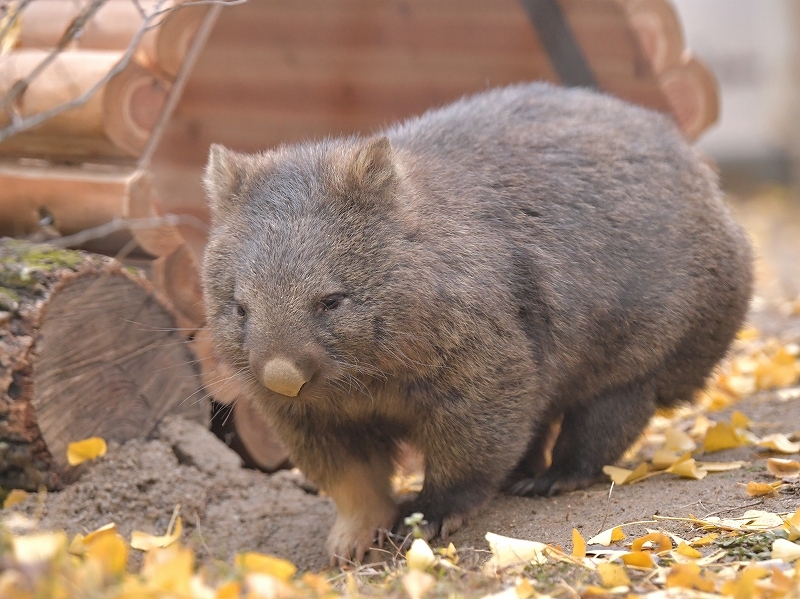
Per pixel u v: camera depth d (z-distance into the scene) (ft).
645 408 22.20
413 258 17.81
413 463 26.53
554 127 21.58
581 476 21.76
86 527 20.39
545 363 20.03
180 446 22.56
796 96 75.36
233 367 18.53
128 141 22.41
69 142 22.75
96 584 12.42
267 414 19.95
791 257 52.75
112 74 20.33
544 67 32.58
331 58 34.14
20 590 12.02
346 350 17.44
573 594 14.19
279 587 12.98
